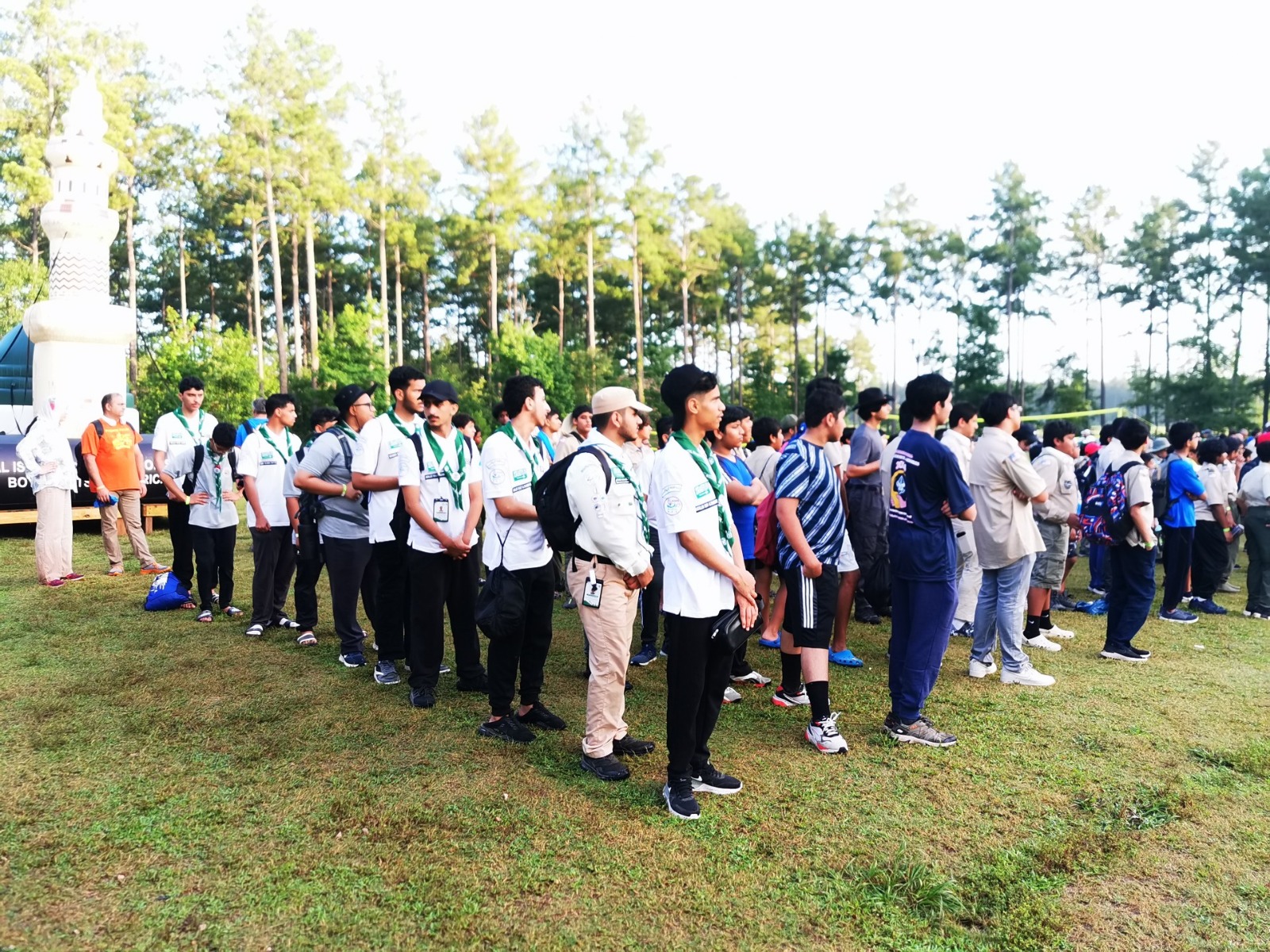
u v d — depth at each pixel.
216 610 6.95
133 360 34.88
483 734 4.23
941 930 2.66
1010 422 5.21
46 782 3.60
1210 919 2.74
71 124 12.87
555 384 32.53
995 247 48.44
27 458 7.84
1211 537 7.68
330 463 5.31
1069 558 8.95
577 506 3.59
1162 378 44.84
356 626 5.46
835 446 6.67
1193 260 45.16
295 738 4.17
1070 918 2.73
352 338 31.30
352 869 2.93
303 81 32.25
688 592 3.36
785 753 4.10
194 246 44.34
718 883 2.89
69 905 2.68
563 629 6.73
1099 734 4.36
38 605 7.14
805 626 4.12
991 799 3.59
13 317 25.84
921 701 4.26
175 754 3.93
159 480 11.56
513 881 2.87
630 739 4.10
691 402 3.43
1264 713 4.69
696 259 44.44
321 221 44.53
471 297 54.50
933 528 4.20
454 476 4.65
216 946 2.49
